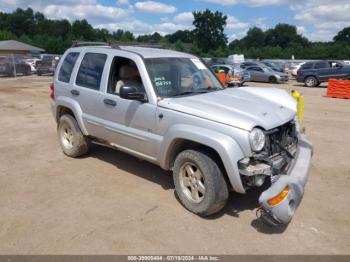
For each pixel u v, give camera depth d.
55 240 3.83
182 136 4.23
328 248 3.72
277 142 4.19
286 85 25.14
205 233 3.97
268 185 4.46
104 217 4.30
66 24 113.00
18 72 29.80
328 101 14.83
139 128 4.89
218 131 4.01
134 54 5.05
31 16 117.81
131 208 4.52
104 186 5.19
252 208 4.54
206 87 5.34
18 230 4.02
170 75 5.02
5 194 4.93
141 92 4.90
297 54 87.19
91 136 5.96
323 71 23.27
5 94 16.38
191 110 4.28
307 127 9.11
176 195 4.89
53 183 5.30
